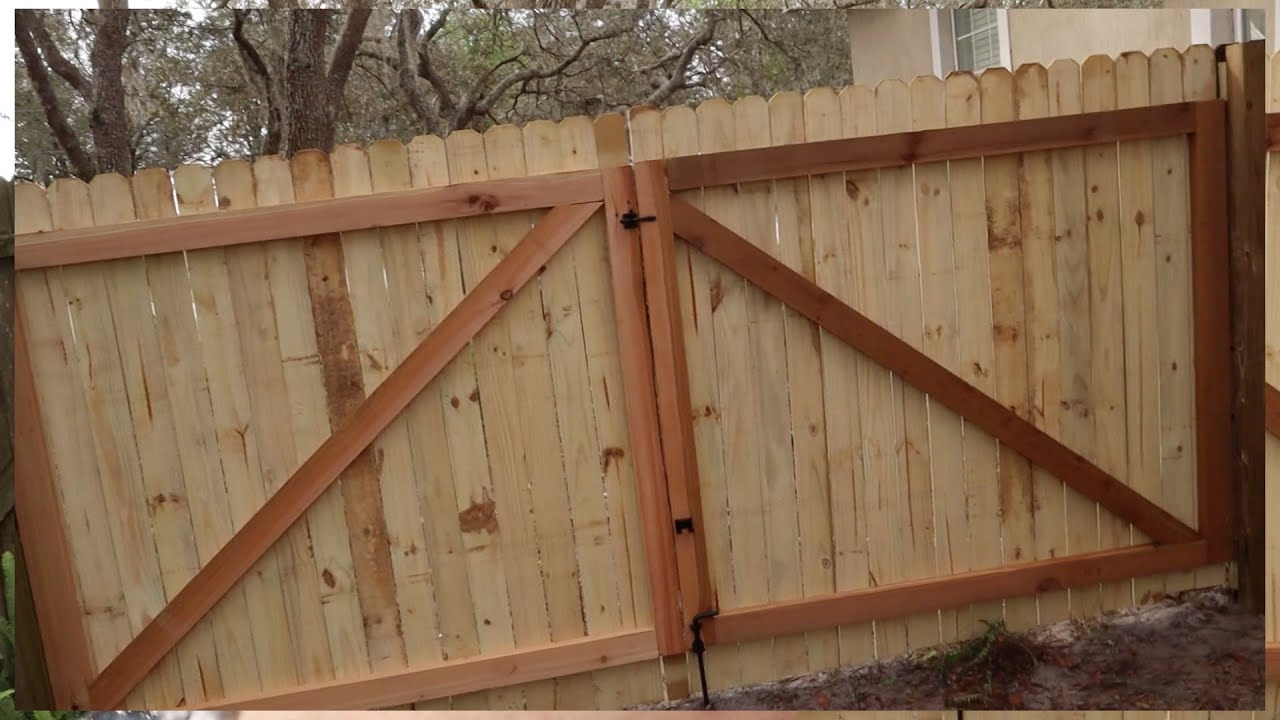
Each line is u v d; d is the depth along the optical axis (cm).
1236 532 211
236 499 190
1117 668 210
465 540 196
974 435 204
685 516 198
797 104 188
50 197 178
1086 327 202
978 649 208
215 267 183
